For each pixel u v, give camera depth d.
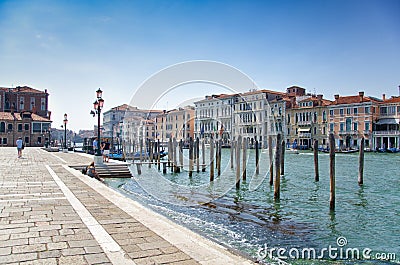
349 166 36.53
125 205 8.16
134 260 4.57
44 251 4.86
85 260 4.53
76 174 15.20
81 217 6.90
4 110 87.44
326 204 15.32
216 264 4.48
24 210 7.49
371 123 63.88
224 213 12.63
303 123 72.69
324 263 8.12
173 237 5.62
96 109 22.58
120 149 41.25
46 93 92.75
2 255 4.68
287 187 20.55
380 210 14.20
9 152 40.72
